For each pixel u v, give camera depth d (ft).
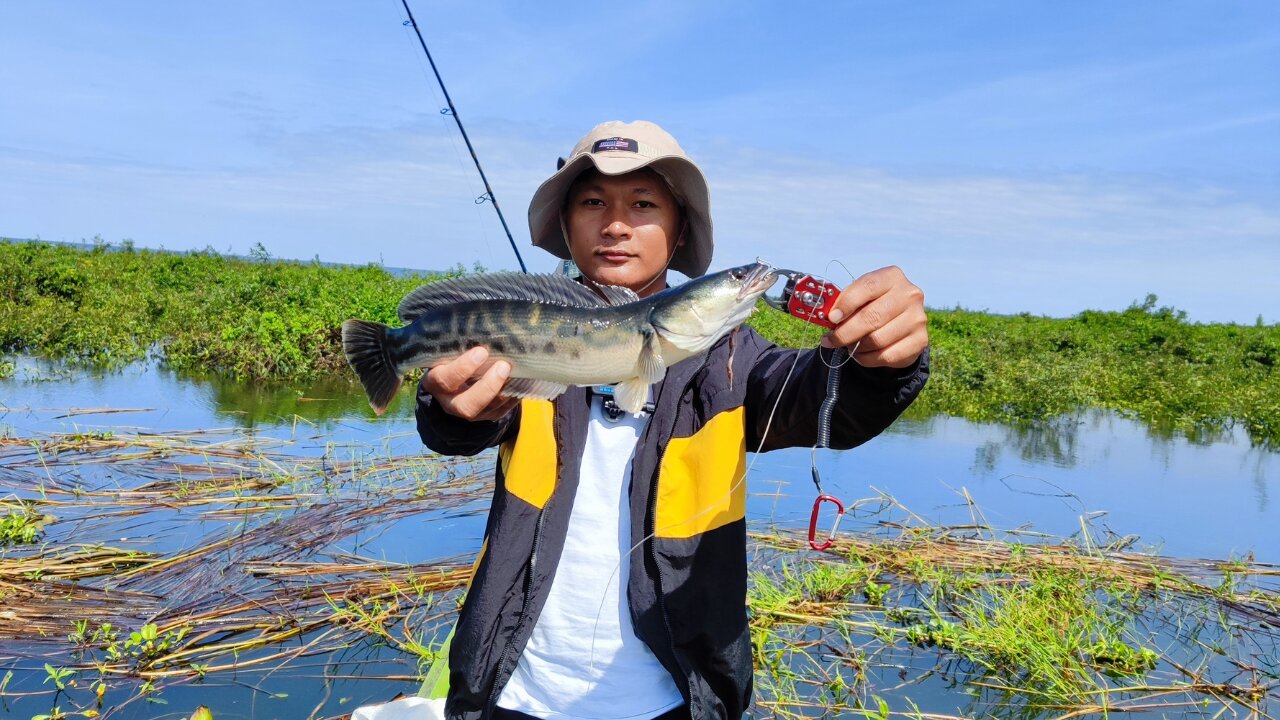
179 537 8.58
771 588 7.64
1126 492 12.01
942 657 6.80
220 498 9.60
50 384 16.14
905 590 8.16
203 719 4.86
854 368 2.78
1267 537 10.18
